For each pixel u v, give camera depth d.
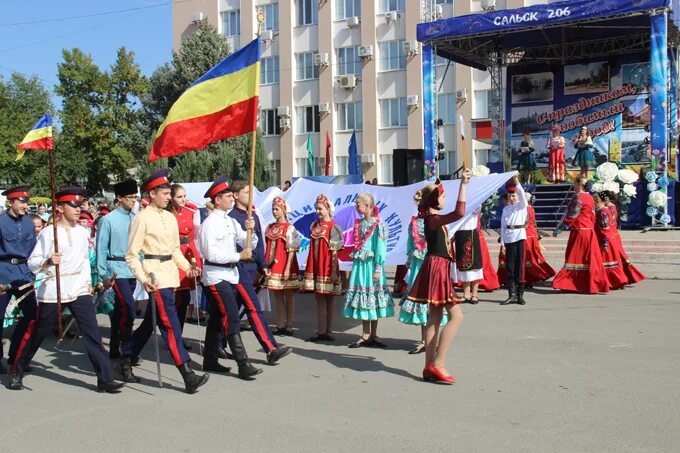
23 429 5.99
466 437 5.51
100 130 43.28
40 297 7.27
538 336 9.41
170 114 8.62
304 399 6.73
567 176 26.20
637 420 5.84
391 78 37.59
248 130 8.20
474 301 12.35
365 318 8.95
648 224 21.41
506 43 25.95
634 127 25.67
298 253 10.98
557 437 5.46
